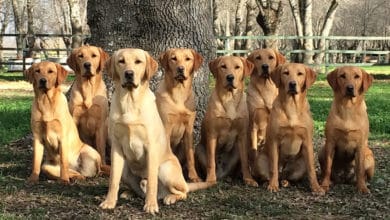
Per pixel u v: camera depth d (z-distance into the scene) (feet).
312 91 42.73
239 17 82.38
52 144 17.33
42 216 14.52
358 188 16.62
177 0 19.16
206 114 17.24
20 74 62.39
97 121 18.31
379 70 73.10
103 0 19.56
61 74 17.20
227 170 17.75
